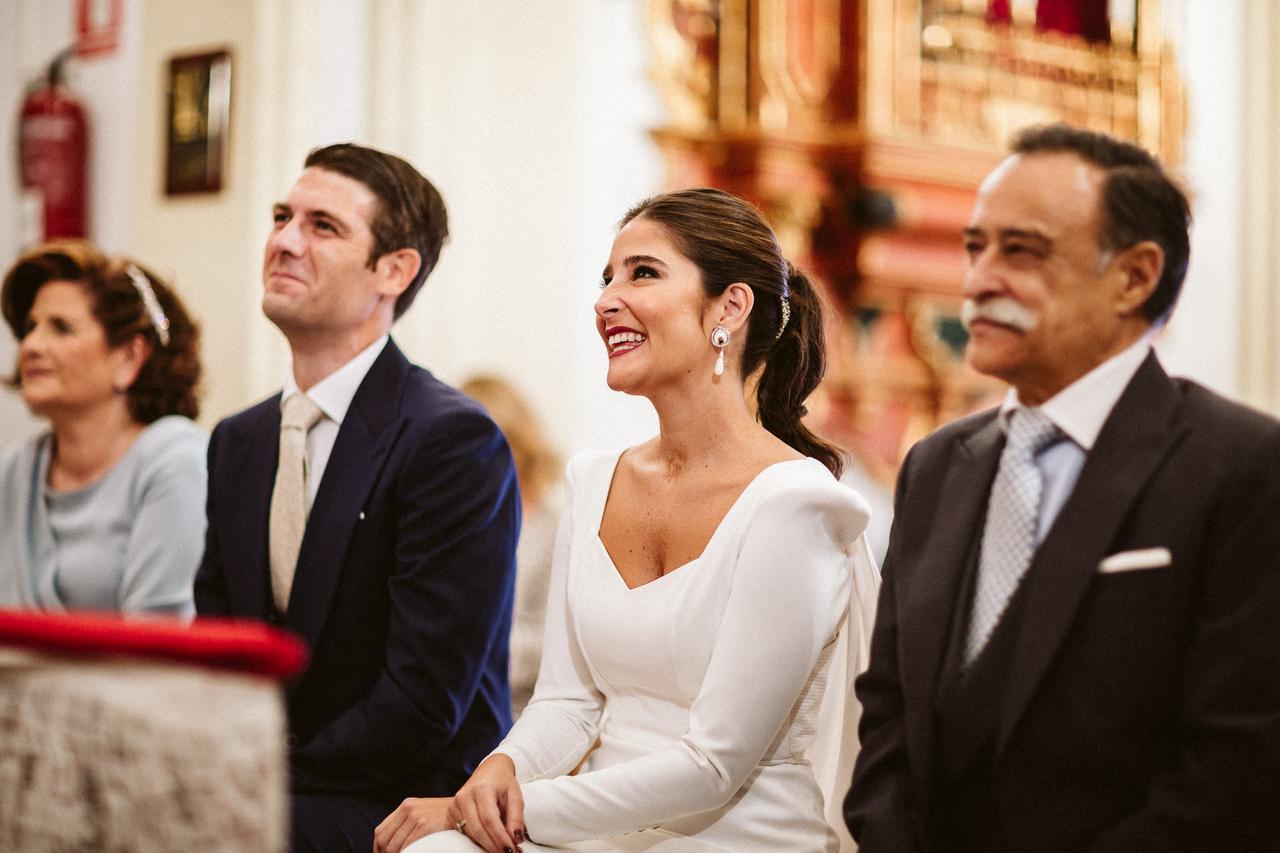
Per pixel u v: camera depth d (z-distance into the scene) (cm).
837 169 766
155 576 358
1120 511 218
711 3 751
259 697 114
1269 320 908
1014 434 235
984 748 224
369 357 317
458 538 299
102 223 646
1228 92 912
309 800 282
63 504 376
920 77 787
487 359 640
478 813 243
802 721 262
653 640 257
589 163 701
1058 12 877
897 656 243
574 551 277
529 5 653
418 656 291
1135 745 213
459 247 632
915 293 790
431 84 623
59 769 114
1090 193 227
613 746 262
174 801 112
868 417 779
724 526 257
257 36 592
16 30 674
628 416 686
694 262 268
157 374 382
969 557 236
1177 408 226
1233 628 209
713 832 252
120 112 643
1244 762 203
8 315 380
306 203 310
